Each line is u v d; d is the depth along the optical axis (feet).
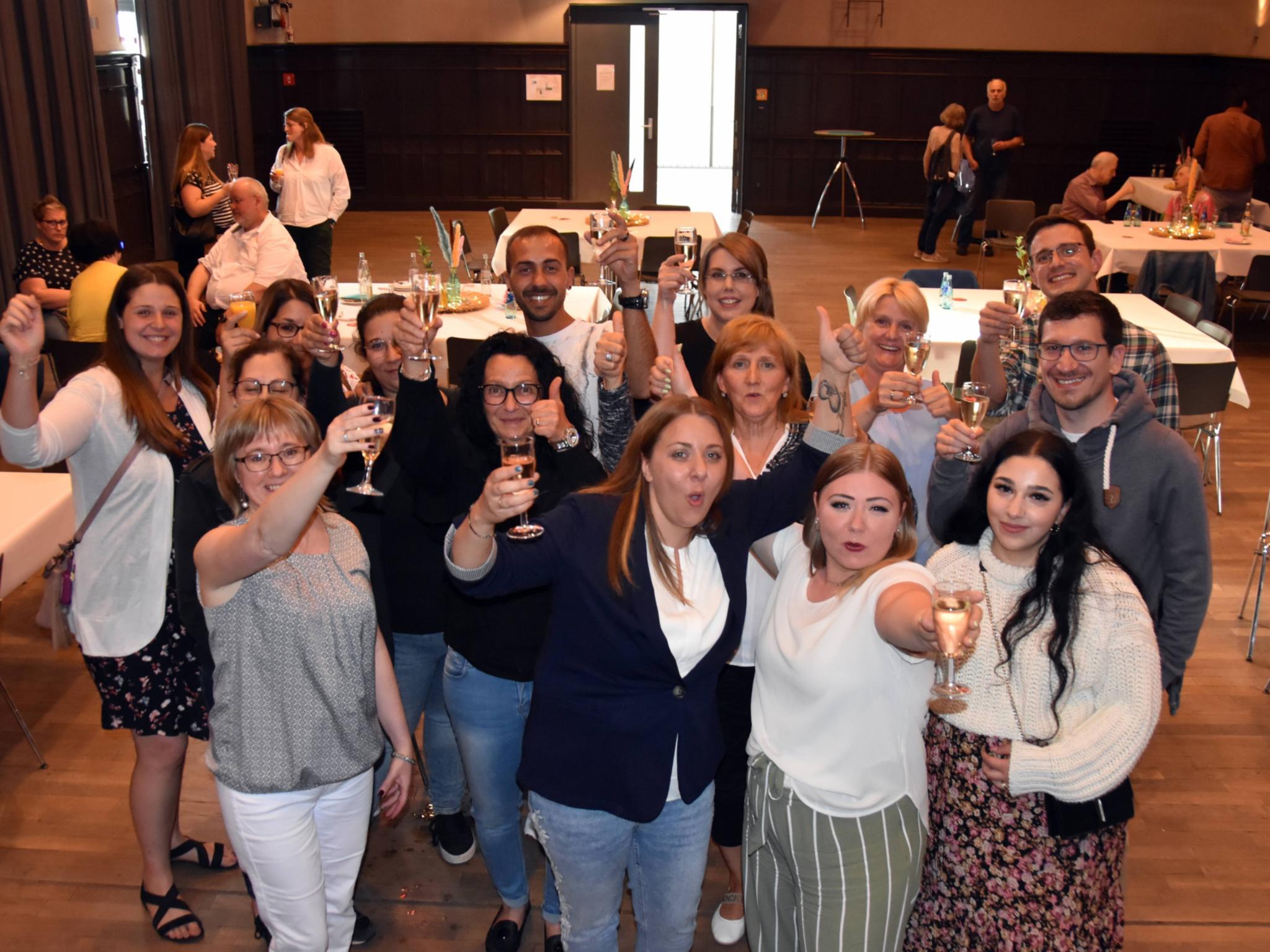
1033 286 12.69
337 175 30.55
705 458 6.63
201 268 22.17
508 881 9.29
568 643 6.95
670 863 7.26
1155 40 45.96
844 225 46.29
